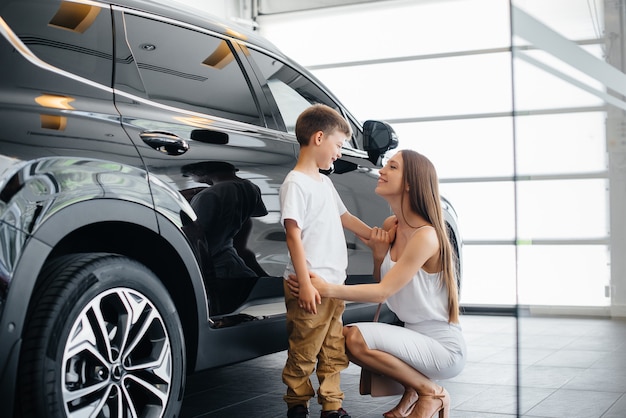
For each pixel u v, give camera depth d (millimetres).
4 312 1502
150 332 1877
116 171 1770
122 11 2033
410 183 2156
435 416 2408
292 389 2184
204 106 2201
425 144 6434
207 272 2055
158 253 1986
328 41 6758
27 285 1539
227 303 2139
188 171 2014
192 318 2033
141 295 1822
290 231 2107
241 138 2273
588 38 1562
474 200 6293
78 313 1656
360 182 2867
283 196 2160
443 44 6355
